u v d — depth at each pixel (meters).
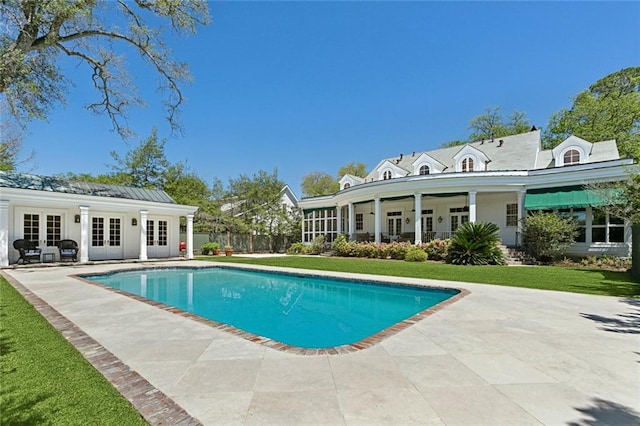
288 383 3.43
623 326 5.70
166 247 24.53
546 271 13.73
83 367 3.82
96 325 5.84
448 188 20.08
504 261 16.69
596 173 16.66
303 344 6.37
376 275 13.03
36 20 10.58
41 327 5.57
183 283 13.86
